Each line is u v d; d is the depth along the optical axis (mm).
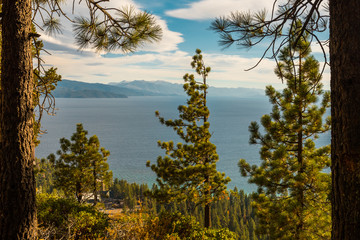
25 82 3604
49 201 9211
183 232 9391
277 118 9547
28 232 3564
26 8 3621
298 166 8805
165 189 14453
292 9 3148
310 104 9352
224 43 3629
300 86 8633
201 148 14070
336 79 2498
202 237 9352
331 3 2557
